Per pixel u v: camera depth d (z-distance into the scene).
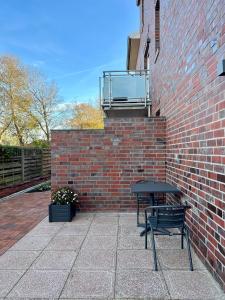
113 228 4.88
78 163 6.11
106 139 6.10
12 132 21.52
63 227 4.99
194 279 3.00
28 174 10.65
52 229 4.88
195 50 3.62
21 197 8.51
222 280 2.75
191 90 3.86
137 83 8.66
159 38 7.16
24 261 3.51
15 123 21.36
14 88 21.30
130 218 5.55
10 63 21.11
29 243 4.17
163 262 3.45
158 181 6.01
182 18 4.32
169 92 5.55
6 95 21.09
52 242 4.20
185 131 4.23
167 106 5.81
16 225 5.22
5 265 3.41
